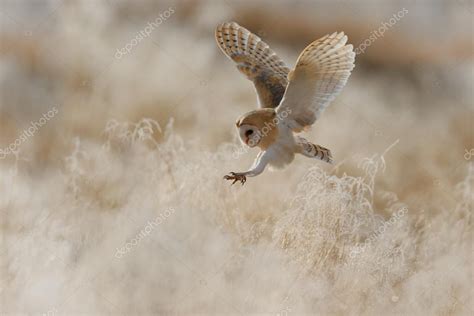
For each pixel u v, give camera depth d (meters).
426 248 13.07
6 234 12.52
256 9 32.62
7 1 25.75
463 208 14.72
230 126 20.02
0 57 22.86
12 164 16.75
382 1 35.88
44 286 11.06
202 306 10.95
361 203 12.49
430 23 35.84
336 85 10.65
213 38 27.17
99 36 22.70
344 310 11.06
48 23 24.28
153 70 21.41
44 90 21.50
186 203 13.22
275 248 11.85
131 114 19.94
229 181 14.26
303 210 12.20
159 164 14.45
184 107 20.47
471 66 31.34
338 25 33.75
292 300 11.01
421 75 30.80
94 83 20.81
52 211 13.48
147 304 10.95
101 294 11.05
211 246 12.10
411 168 18.83
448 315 11.66
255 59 11.98
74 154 15.22
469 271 12.53
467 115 25.39
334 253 11.80
